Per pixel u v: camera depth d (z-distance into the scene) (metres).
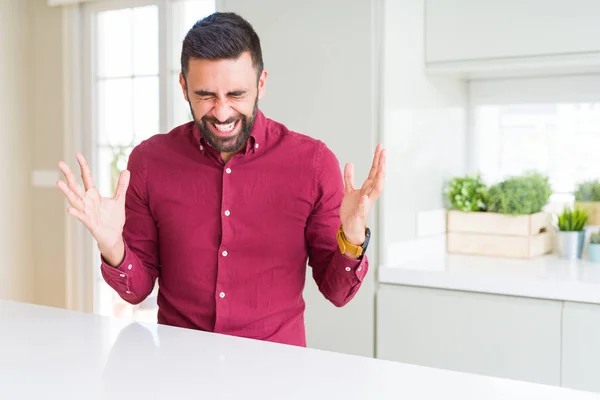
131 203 1.57
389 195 2.44
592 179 2.72
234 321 1.51
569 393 0.97
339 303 1.50
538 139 2.84
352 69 2.43
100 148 3.79
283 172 1.51
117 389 0.99
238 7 2.66
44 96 3.90
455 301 2.29
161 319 1.60
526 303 2.20
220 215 1.51
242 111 1.34
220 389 0.99
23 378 1.05
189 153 1.54
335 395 0.97
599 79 2.68
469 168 3.02
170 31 3.43
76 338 1.27
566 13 2.31
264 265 1.52
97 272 3.82
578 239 2.60
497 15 2.45
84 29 3.75
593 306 2.09
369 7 2.38
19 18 3.87
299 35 2.53
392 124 2.43
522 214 2.61
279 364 1.12
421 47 2.61
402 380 1.03
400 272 2.39
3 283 3.82
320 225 1.53
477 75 2.85
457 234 2.79
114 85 3.72
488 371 2.25
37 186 3.95
